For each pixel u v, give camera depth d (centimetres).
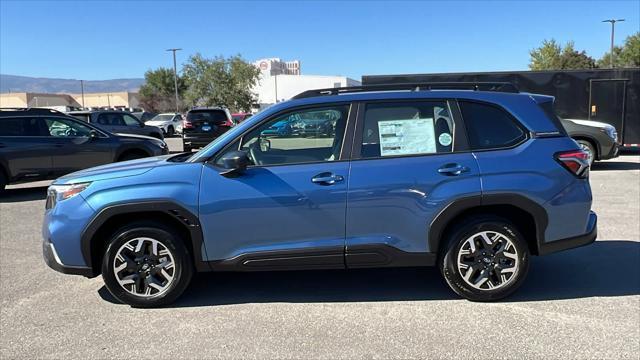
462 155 431
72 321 418
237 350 366
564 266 537
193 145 1956
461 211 427
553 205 430
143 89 8381
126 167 458
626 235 655
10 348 372
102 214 426
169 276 439
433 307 437
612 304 438
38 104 8556
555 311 425
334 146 436
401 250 430
